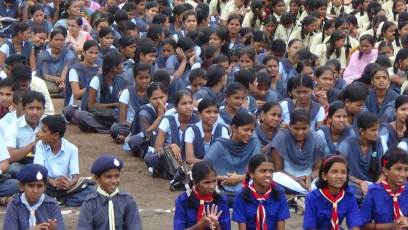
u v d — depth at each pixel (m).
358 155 11.12
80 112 14.88
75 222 10.44
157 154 12.21
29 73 13.06
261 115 12.05
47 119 10.91
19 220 9.03
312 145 11.31
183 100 12.22
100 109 14.85
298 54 15.96
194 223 9.19
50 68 17.02
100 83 14.95
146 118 13.30
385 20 19.59
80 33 18.92
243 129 11.05
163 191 11.81
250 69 13.65
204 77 13.96
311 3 20.34
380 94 13.64
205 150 11.82
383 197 9.42
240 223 9.31
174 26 20.34
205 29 17.61
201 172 9.05
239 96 12.13
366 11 22.17
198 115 12.01
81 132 14.88
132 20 20.83
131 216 9.08
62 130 10.97
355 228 9.29
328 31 18.72
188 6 21.38
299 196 10.98
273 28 19.48
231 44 18.27
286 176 11.16
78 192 11.11
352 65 16.94
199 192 9.19
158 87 13.21
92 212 8.95
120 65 14.98
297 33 19.30
